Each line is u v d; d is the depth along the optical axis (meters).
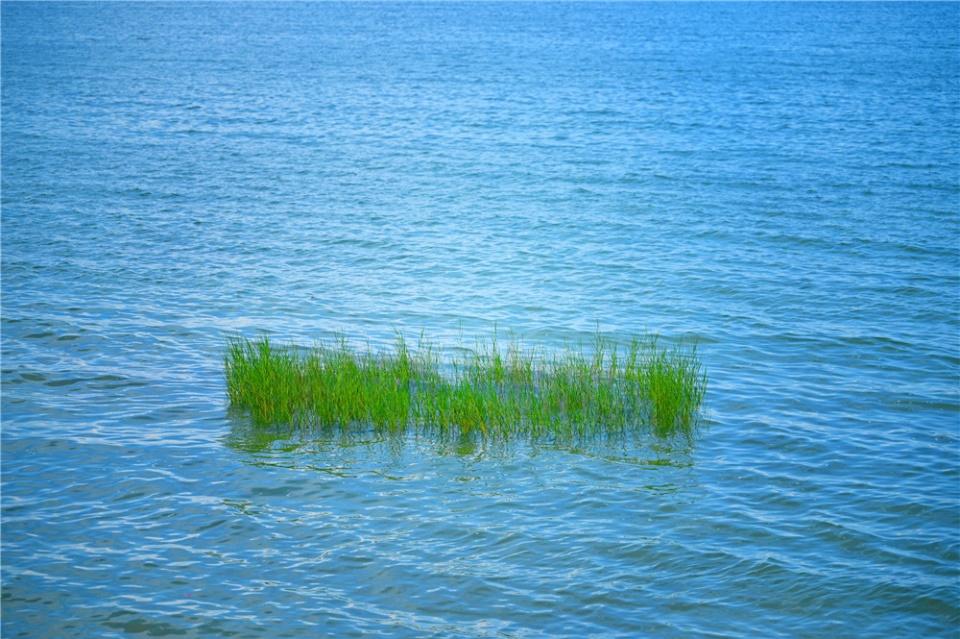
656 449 14.94
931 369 18.77
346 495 13.39
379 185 38.41
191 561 11.70
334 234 30.39
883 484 13.80
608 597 10.98
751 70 85.62
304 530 12.44
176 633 10.27
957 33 137.38
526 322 21.86
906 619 10.62
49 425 15.78
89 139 48.94
